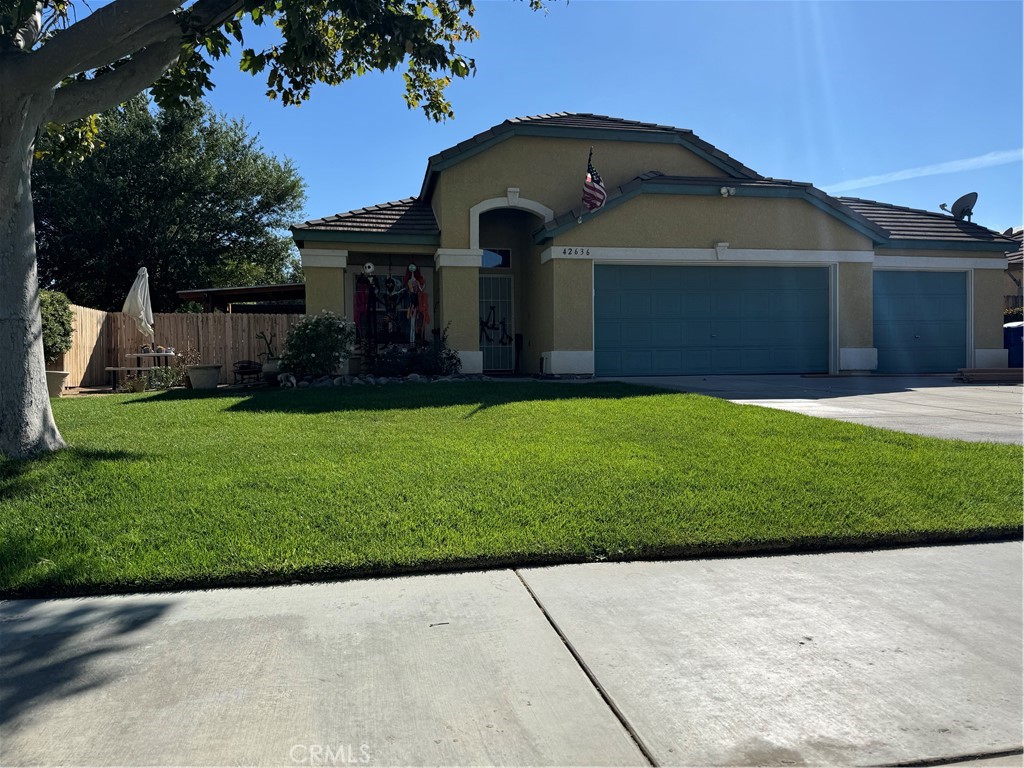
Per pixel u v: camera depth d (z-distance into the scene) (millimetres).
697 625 3771
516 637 3627
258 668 3305
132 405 10977
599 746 2746
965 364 18797
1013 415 10305
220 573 4262
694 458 6922
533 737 2799
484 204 16469
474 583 4328
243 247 31875
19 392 6902
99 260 28297
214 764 2621
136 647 3510
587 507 5422
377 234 15984
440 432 8312
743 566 4645
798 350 17516
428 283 18172
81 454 6938
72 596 4133
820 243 17203
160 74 7664
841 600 4102
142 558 4453
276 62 8891
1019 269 27312
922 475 6371
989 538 5164
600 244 16203
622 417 9305
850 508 5473
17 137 6684
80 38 6344
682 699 3068
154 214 28016
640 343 16781
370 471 6379
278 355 17234
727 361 17188
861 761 2664
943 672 3297
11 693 3086
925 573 4531
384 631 3686
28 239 7039
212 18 7082
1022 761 2674
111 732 2812
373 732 2820
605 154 17266
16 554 4508
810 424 8812
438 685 3168
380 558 4473
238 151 31375
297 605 4008
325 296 15867
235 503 5465
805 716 2945
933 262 18328
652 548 4758
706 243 16656
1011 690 3152
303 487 5871
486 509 5367
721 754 2697
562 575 4461
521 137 16734
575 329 16141
